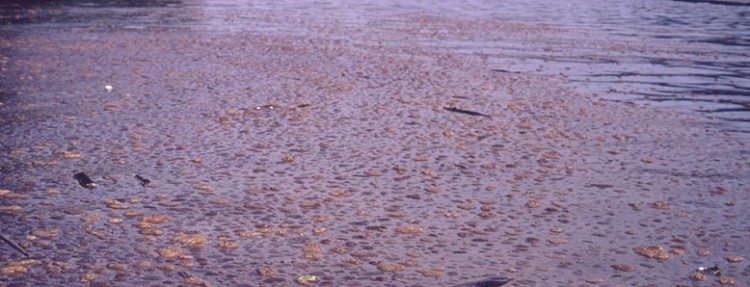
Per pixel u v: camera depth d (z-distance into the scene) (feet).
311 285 17.47
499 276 18.10
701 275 18.38
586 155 27.68
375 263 18.65
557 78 41.86
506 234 20.58
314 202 22.49
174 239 19.74
